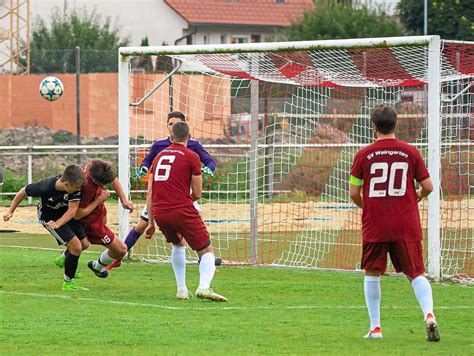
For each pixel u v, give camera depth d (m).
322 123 41.44
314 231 37.62
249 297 22.84
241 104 49.66
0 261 29.11
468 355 15.62
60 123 65.44
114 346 16.55
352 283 25.48
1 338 17.25
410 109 37.97
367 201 17.33
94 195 23.92
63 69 76.19
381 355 15.57
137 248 32.97
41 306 20.97
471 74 30.03
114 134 65.50
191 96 41.75
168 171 21.55
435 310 21.06
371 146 17.42
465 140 34.94
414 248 17.23
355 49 27.12
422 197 17.62
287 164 42.94
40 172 56.00
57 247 33.28
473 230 35.06
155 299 22.25
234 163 48.91
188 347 16.45
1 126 64.88
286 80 31.02
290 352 15.91
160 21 115.56
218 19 117.38
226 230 38.22
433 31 87.62
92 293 23.16
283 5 122.25
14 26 100.75
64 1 99.31
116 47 92.25
